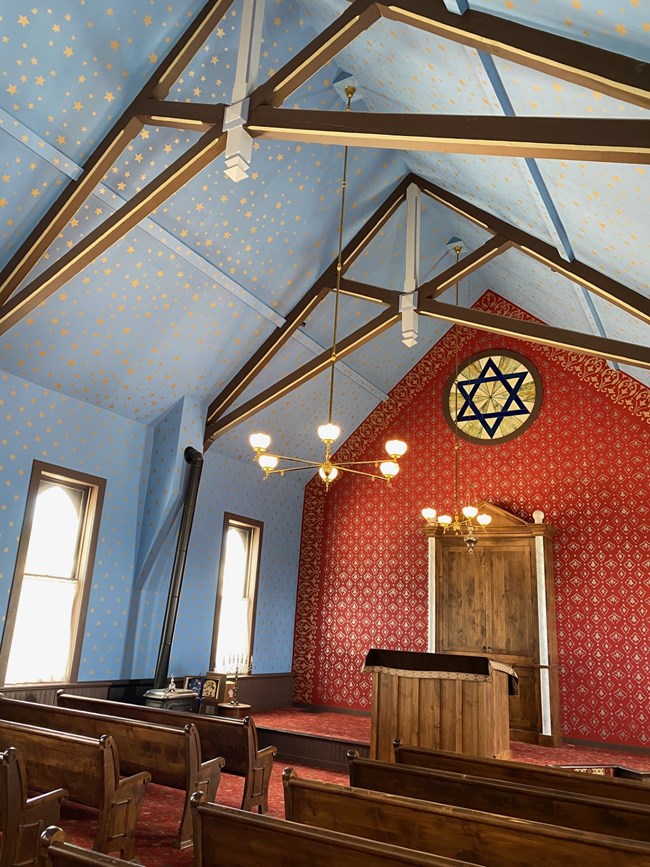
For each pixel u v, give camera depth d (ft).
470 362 35.94
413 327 25.31
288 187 25.32
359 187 27.50
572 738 28.84
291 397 33.45
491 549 31.60
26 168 19.60
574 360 33.04
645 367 20.85
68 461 26.05
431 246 33.06
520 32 12.25
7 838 11.37
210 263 25.46
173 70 19.58
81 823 15.55
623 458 30.76
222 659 32.50
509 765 14.02
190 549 31.17
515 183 20.12
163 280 24.82
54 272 20.31
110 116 19.90
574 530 31.04
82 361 25.40
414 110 21.49
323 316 31.32
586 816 10.88
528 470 32.83
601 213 17.56
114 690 26.91
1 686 22.74
